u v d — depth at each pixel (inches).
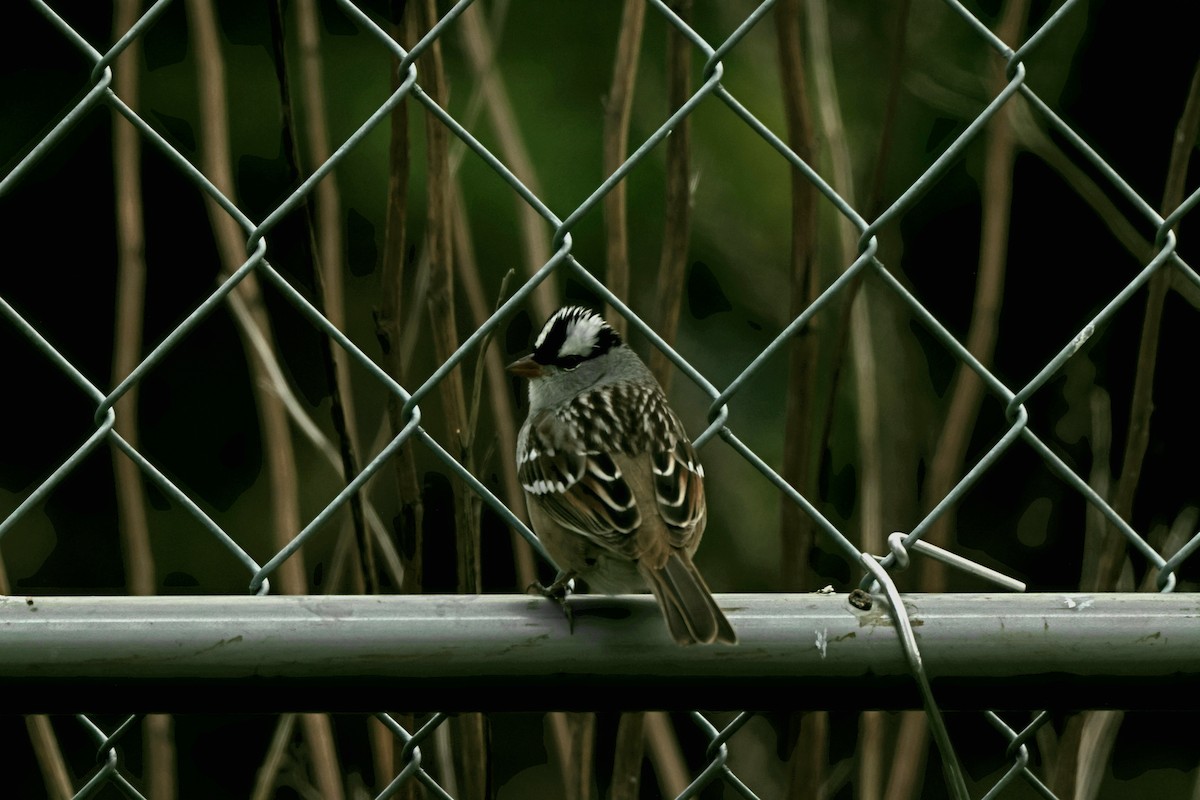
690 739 430.6
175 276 486.3
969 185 479.5
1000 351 499.2
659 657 173.8
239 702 169.9
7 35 477.4
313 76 272.2
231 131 458.9
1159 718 469.4
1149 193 490.0
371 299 435.8
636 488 228.5
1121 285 497.4
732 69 449.7
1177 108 487.8
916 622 177.2
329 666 169.5
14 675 165.2
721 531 444.1
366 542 223.1
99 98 195.0
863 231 208.8
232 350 488.4
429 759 256.5
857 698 178.1
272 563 186.1
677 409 450.3
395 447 195.8
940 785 454.0
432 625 171.2
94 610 167.3
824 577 435.8
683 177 233.0
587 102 454.0
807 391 233.1
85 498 486.6
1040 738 298.2
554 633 172.7
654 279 448.8
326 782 256.7
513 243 434.0
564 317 277.6
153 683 167.6
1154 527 468.4
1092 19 490.0
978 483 489.1
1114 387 487.2
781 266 450.0
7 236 483.5
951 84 456.1
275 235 463.2
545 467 239.1
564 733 246.2
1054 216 501.7
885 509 351.6
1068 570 482.3
